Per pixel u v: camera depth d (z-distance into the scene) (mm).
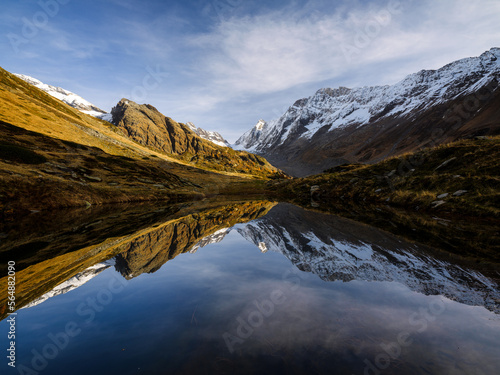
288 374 2307
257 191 67438
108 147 74062
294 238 9422
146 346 2840
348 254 6969
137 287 4711
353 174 34062
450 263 5934
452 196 15977
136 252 7727
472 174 16578
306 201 31234
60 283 5062
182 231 11734
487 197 13859
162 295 4289
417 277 5004
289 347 2711
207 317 3457
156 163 85875
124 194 36094
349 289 4402
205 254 7328
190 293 4375
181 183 64938
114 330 3174
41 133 51781
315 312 3504
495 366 2355
